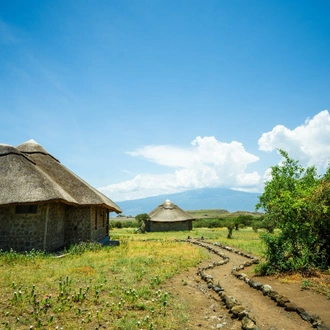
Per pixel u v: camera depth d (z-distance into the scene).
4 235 15.42
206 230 47.72
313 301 7.54
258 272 11.44
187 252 17.23
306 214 11.21
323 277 9.73
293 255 11.08
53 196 15.12
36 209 15.80
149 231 47.38
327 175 12.51
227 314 6.93
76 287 8.23
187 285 9.59
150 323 5.81
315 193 11.62
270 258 11.24
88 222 19.52
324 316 6.52
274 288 8.91
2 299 6.92
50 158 21.48
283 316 6.79
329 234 11.18
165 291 8.54
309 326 6.16
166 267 12.09
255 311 7.16
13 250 15.26
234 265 14.38
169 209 50.41
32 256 13.05
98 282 8.87
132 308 6.81
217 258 16.53
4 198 14.67
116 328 5.64
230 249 19.70
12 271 10.02
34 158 20.44
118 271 10.70
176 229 47.88
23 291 7.64
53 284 8.42
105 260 13.08
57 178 19.48
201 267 13.23
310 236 10.93
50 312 6.31
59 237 18.23
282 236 11.30
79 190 19.59
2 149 17.12
